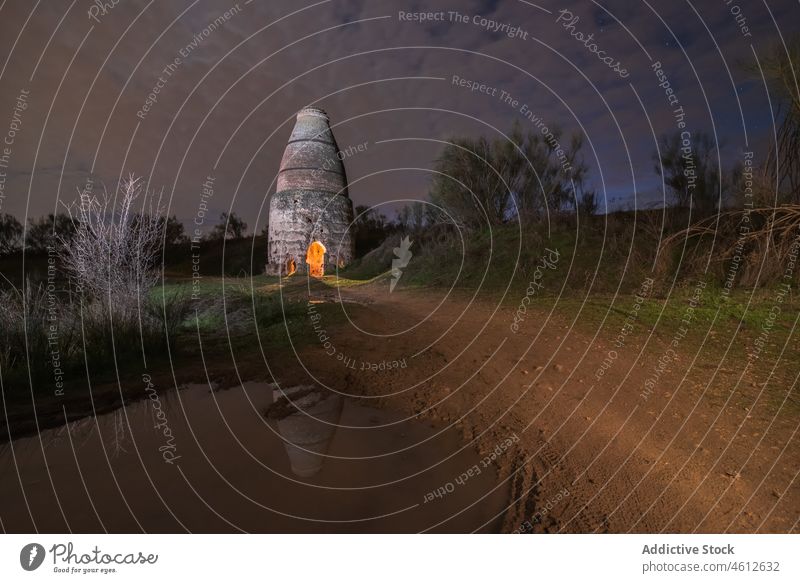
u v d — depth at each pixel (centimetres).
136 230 637
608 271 1002
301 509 249
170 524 235
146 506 251
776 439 318
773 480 272
